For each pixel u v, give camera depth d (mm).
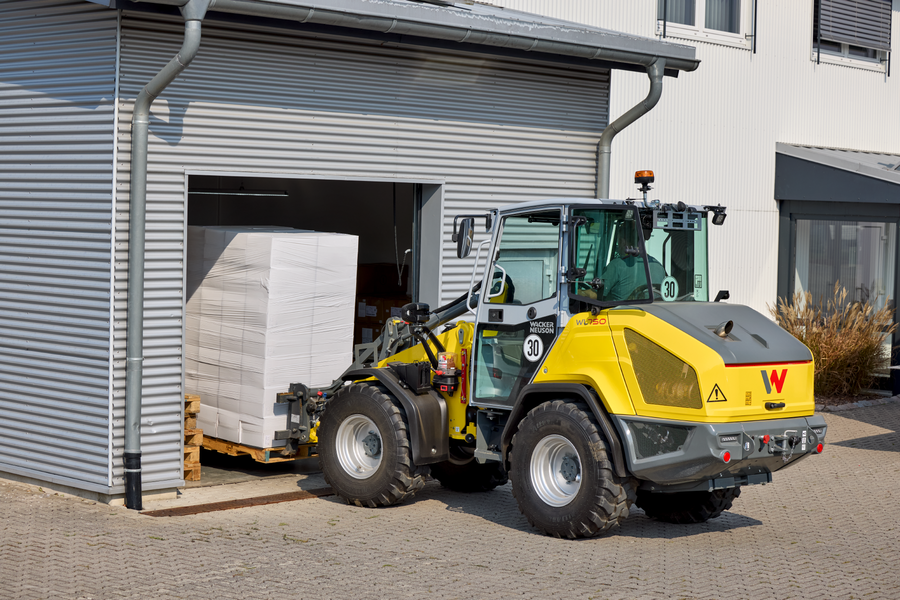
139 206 7848
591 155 11180
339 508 8195
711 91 15312
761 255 16172
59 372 8266
